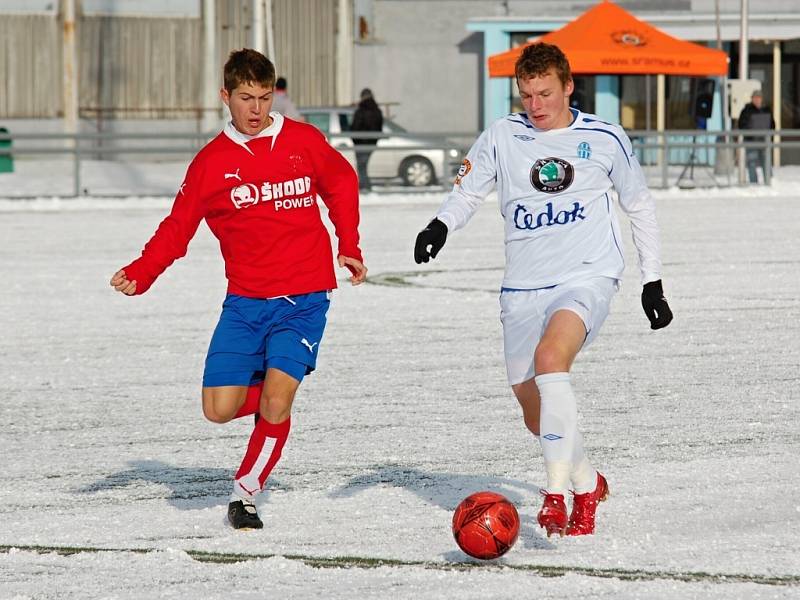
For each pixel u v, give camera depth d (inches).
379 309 1610.5
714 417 1007.6
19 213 3041.3
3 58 4859.7
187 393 1147.9
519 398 732.7
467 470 864.9
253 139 745.0
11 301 1713.8
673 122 4534.9
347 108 3944.4
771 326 1440.7
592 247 709.3
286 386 734.5
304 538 715.4
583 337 687.7
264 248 746.8
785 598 597.6
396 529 730.2
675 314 1531.7
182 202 748.0
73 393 1151.0
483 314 1563.7
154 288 1830.7
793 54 4697.3
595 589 613.0
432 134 3415.4
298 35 5093.5
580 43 3518.7
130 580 642.8
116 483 853.2
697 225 2591.0
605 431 965.8
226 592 621.6
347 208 761.0
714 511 752.3
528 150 714.8
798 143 3503.9
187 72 5000.0
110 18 4921.3
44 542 715.4
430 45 5142.7
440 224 719.7
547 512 648.4
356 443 946.7
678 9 4763.8
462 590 615.2
